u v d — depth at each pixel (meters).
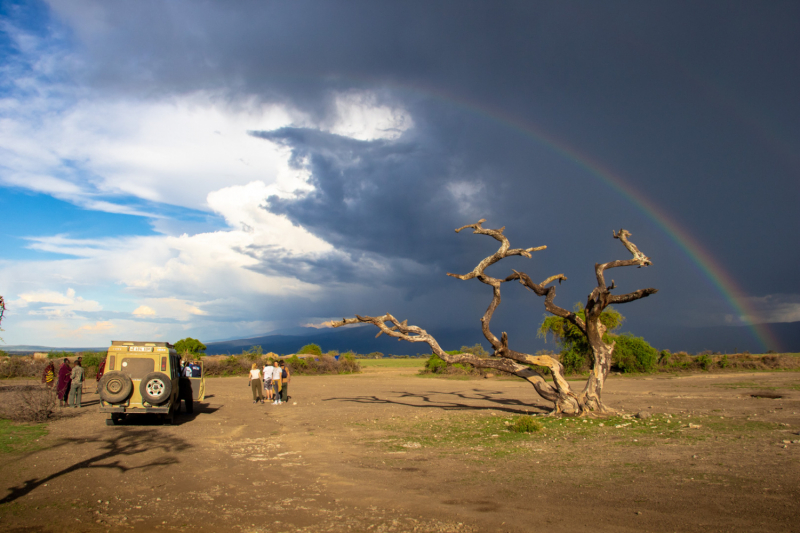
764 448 10.57
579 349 44.03
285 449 12.00
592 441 12.50
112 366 15.72
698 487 7.71
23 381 35.91
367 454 11.37
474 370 50.78
